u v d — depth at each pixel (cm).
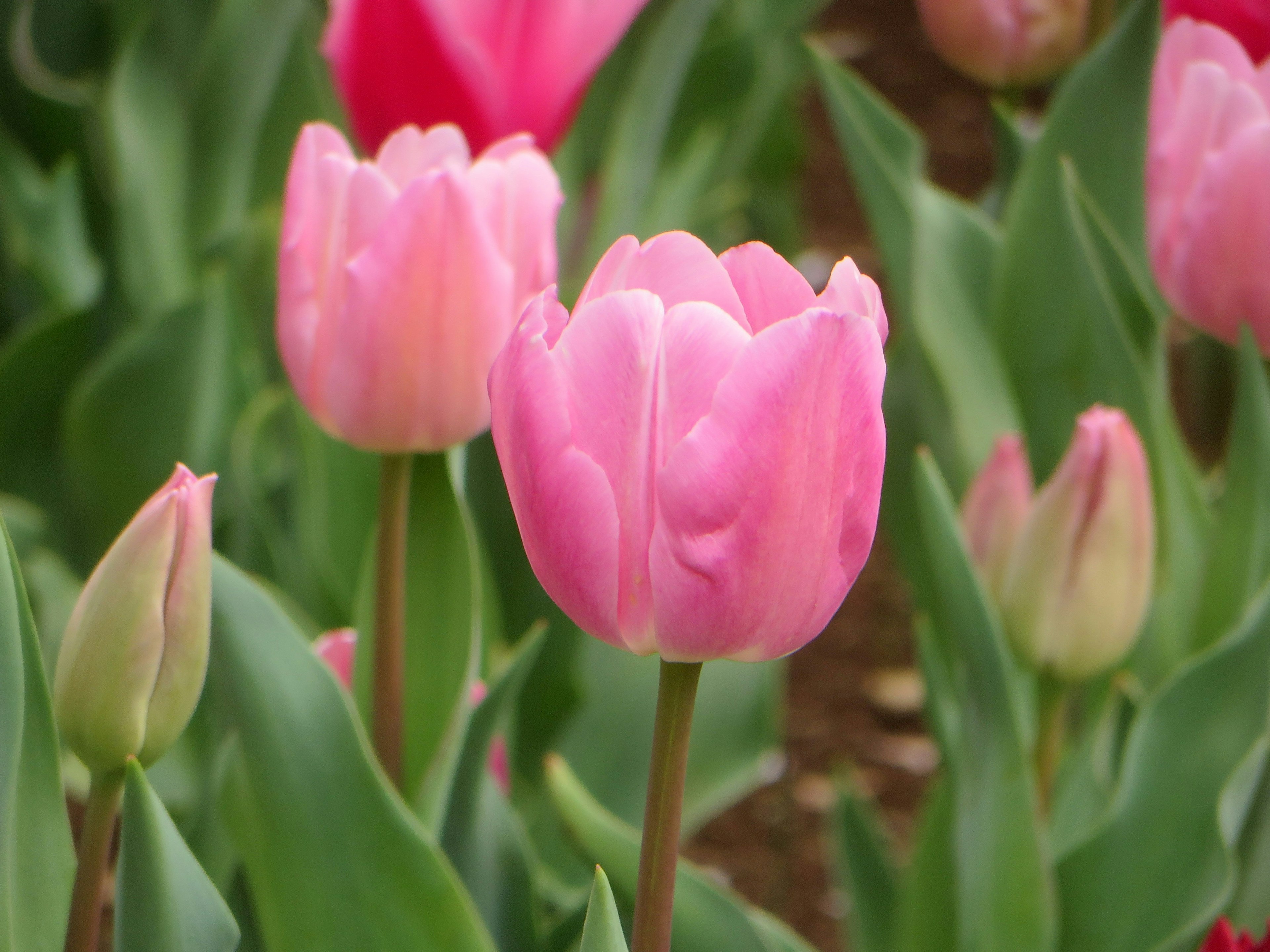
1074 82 76
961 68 88
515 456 50
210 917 54
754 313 51
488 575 78
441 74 66
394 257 57
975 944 67
